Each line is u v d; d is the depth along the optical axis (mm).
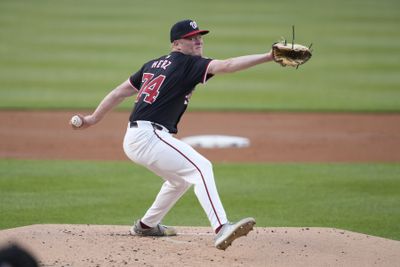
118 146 45969
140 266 20359
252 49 82750
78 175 37312
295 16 113188
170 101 21953
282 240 23750
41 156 42531
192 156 21438
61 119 54719
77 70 73812
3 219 28828
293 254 22078
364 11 120125
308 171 38656
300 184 35625
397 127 52375
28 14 113312
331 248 22891
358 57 82062
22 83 67812
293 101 61844
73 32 97250
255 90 67062
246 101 62000
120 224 28234
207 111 58688
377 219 29266
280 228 25781
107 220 28906
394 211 30547
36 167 39250
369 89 66188
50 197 32656
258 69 78688
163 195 23438
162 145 21531
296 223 28594
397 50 86125
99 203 31703
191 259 21250
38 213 29859
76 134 49875
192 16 111500
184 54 22375
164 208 23688
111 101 23562
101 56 81062
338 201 32250
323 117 56219
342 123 53938
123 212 30250
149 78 22406
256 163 40812
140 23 104750
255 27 101188
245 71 77438
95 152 43938
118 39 91750
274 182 36062
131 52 83125
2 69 74500
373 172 38438
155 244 23000
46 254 21375
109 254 21578
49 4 125312
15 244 10930
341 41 91938
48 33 96438
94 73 72250
